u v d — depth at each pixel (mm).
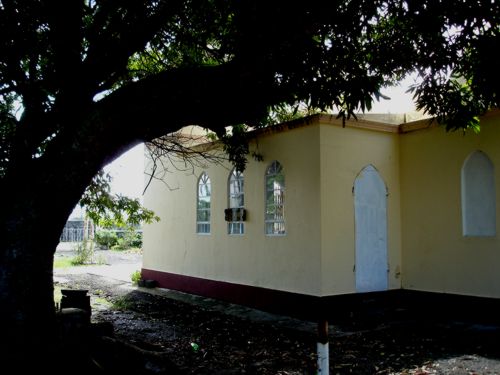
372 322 8836
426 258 9820
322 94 5621
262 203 10508
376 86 5605
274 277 10086
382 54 6516
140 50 6688
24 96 6027
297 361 6602
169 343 7625
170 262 13641
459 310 9180
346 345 7344
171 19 7184
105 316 9891
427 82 6934
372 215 9914
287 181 9938
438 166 9719
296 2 5207
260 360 6660
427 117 10062
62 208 5242
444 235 9547
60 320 5402
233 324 9008
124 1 6418
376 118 10125
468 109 6906
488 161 9023
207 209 12305
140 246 31234
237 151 10172
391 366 6305
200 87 5445
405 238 10242
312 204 9320
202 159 12398
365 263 9688
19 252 5000
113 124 5348
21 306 4941
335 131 9492
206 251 12195
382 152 10188
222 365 6430
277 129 10086
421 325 8602
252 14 5379
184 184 13195
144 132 5598
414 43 6480
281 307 9836
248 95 5605
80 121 5344
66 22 5891
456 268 9297
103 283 15039
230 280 11305
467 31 5637
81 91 5828
